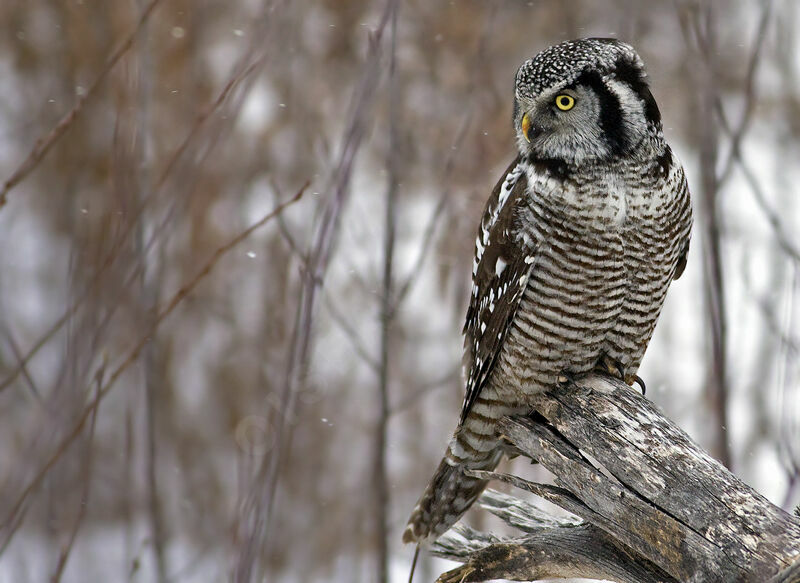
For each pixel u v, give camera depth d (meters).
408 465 12.95
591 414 6.78
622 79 7.35
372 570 11.64
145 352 10.34
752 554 5.39
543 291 7.68
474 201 13.08
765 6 10.40
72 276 8.66
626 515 6.01
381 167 14.01
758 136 16.94
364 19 14.86
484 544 7.88
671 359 14.02
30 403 11.89
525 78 7.60
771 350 12.65
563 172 7.44
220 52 14.35
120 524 12.61
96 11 13.47
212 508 12.88
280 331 13.02
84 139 13.37
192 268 13.98
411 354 13.33
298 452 12.82
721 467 5.92
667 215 7.49
